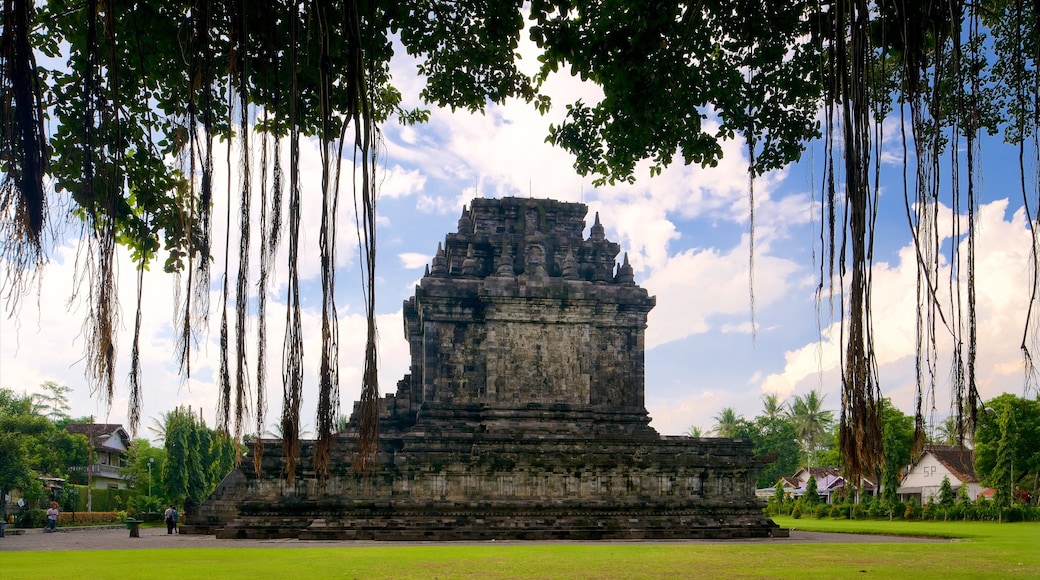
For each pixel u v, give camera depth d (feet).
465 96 46.78
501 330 157.17
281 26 31.58
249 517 133.08
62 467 234.17
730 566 80.02
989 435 234.38
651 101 42.88
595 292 158.81
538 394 155.63
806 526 195.93
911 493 310.86
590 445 146.92
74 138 32.73
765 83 41.78
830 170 19.63
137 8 31.45
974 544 117.70
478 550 102.32
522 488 141.28
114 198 20.75
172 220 34.47
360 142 20.03
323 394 18.83
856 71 19.67
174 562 81.87
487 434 145.38
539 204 172.24
